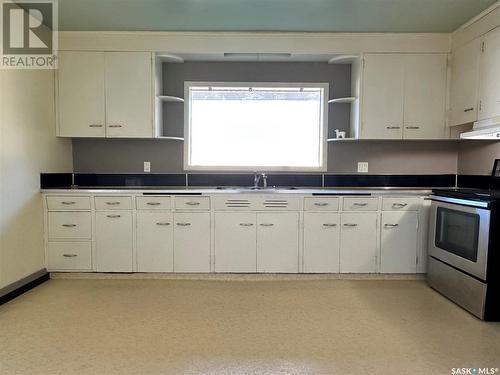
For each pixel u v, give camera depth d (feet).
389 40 10.68
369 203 10.25
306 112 11.92
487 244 7.62
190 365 5.92
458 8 8.96
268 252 10.29
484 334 7.07
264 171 11.89
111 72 10.69
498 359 6.14
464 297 8.31
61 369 5.76
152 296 9.04
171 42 10.66
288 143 11.94
